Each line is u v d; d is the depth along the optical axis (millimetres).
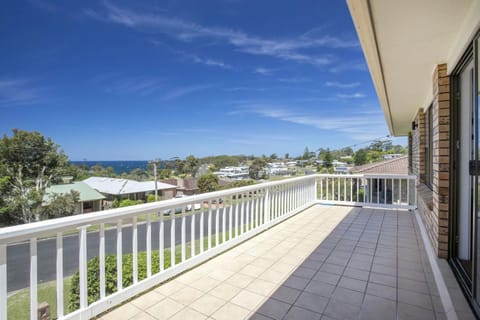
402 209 6230
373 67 3068
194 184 33031
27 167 18453
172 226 2752
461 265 2559
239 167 36844
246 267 2986
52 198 18625
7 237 1489
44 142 19422
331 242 3885
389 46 2537
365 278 2691
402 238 4062
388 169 12398
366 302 2234
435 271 2695
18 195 17500
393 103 5582
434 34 2273
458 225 2754
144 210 2375
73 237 9961
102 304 2055
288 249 3588
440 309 2117
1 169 17422
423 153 5664
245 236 3963
